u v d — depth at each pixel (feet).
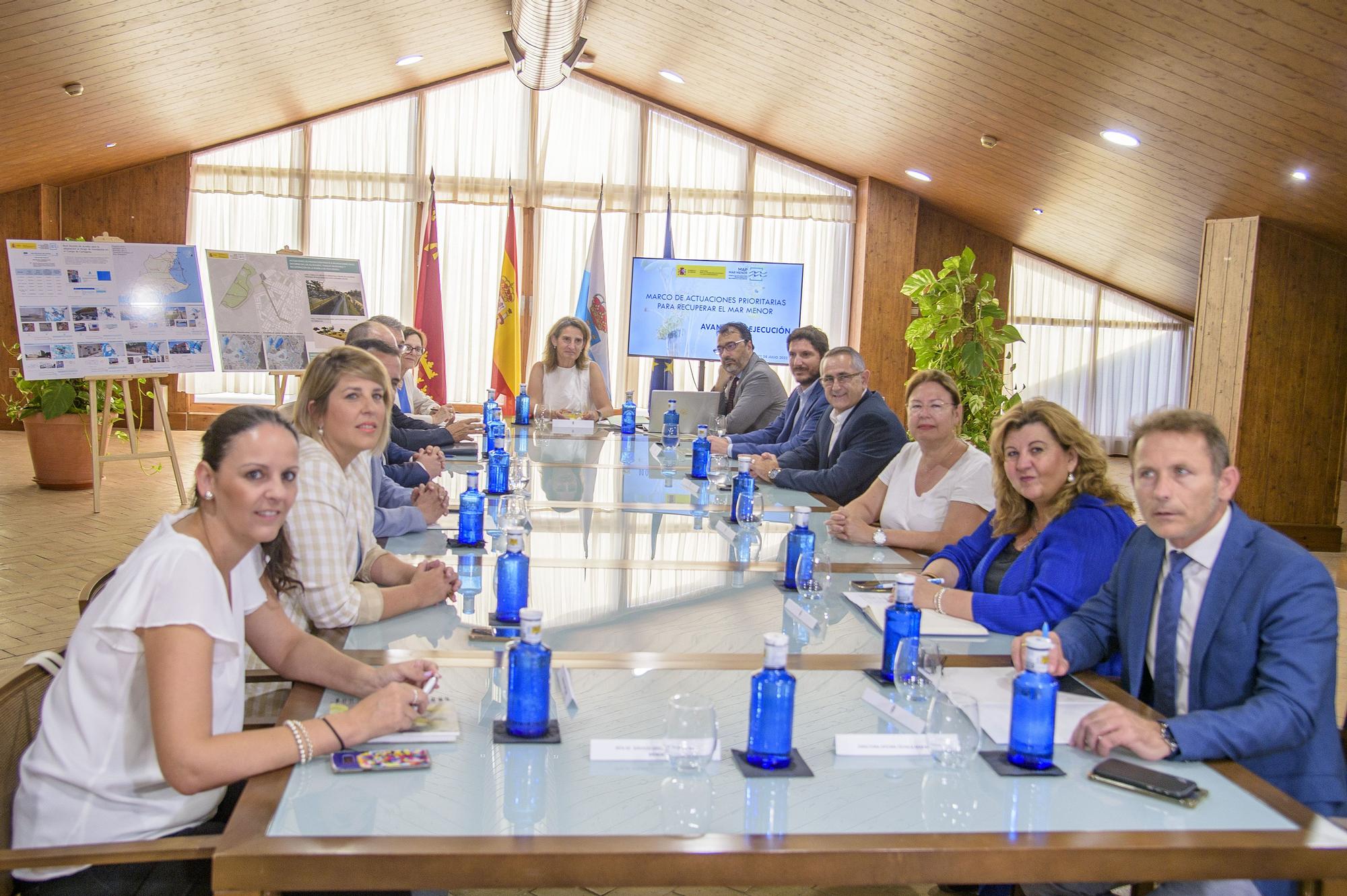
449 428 15.43
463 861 3.77
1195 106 17.13
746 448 15.93
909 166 29.25
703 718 4.47
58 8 18.57
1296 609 5.31
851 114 26.32
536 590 7.55
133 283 20.92
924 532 9.70
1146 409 37.29
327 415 6.95
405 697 4.82
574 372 20.58
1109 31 15.76
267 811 4.07
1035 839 4.03
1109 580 6.44
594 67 31.30
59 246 20.22
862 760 4.76
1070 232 30.73
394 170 32.17
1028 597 6.93
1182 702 5.70
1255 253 21.22
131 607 4.53
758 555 8.93
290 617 6.56
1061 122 20.80
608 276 33.09
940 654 5.21
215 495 4.89
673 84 30.04
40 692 5.19
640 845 3.87
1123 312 37.01
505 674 5.72
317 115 31.63
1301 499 21.88
